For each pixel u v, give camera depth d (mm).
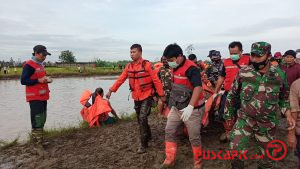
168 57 4910
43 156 6371
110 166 5652
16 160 6285
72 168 5668
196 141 5027
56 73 53875
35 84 6664
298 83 4066
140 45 6168
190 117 4957
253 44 4117
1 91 25531
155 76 6074
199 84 4793
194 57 8453
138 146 6637
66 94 22250
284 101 4184
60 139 7594
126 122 9250
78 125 9492
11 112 14070
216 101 6520
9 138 8797
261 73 4148
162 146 6523
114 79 45281
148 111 6238
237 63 6172
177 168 5316
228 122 4750
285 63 8477
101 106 8812
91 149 6691
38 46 6672
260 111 4137
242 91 4258
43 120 6879
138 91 6172
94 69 68000
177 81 4996
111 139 7352
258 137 4348
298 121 4105
